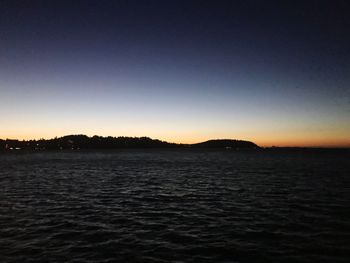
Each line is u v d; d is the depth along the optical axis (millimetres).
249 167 72312
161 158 130000
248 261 13766
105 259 13875
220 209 24625
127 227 19219
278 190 34625
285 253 14680
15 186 38344
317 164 84125
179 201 28141
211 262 13648
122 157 143625
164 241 16500
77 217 21766
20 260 13617
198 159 118562
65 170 65125
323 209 24422
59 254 14406
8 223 19922
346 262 13586
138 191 34281
